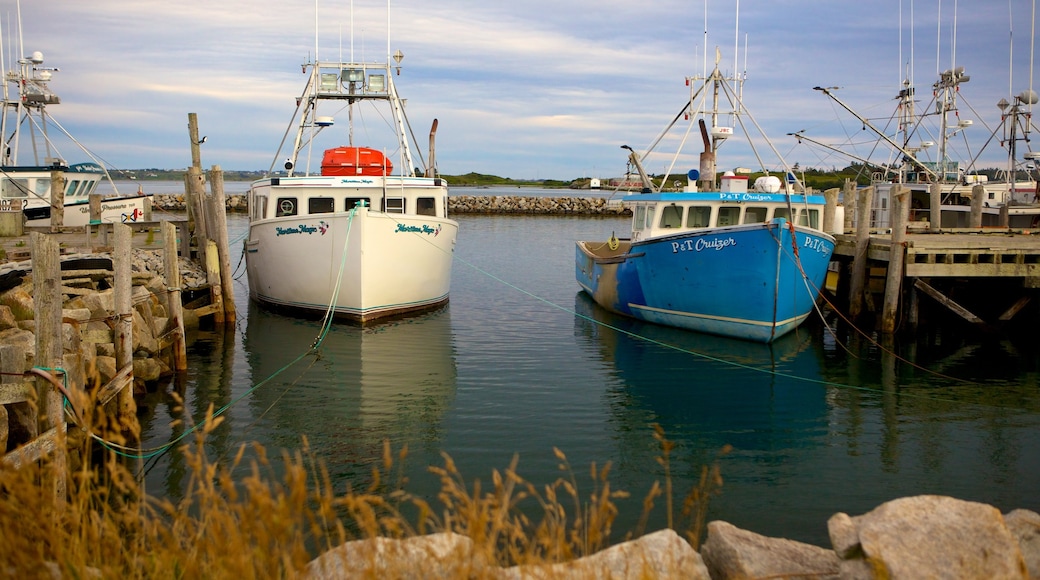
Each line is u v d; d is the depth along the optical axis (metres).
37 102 24.36
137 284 13.18
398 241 15.49
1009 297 16.05
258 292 17.95
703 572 3.88
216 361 12.67
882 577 3.18
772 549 4.15
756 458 8.38
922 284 14.93
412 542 3.58
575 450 8.54
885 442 8.93
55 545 3.41
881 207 24.69
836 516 3.74
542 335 15.01
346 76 18.59
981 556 3.30
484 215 59.41
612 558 3.79
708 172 16.64
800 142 23.50
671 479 7.72
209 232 15.62
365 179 16.59
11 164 24.47
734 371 12.22
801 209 15.24
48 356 6.21
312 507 6.66
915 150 26.12
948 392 11.13
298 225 15.50
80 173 23.83
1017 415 9.99
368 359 12.84
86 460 4.14
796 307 14.30
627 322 16.52
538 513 6.71
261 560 3.27
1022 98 24.27
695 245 14.07
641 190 17.77
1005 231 18.33
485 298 19.86
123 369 8.92
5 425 6.32
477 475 7.72
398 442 8.74
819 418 9.85
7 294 9.82
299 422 9.47
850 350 13.80
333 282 15.40
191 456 4.11
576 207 63.16
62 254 14.08
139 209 23.44
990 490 7.54
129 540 5.13
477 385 11.23
